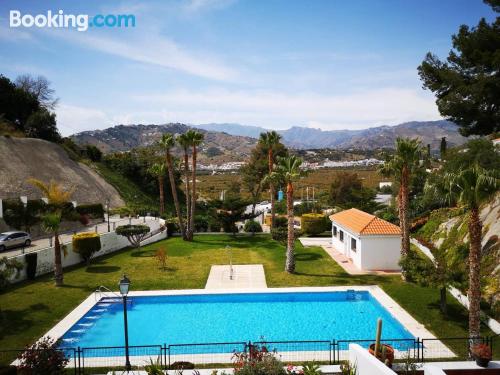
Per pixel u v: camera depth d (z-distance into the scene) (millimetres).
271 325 19016
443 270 18828
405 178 23422
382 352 12906
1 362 14500
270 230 41938
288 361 14656
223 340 17453
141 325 19109
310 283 24000
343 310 20812
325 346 16344
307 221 40812
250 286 23562
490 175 13992
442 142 50031
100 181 62969
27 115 71500
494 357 14203
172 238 40156
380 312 20375
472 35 29969
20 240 32781
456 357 14617
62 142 71688
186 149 39375
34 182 24547
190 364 14039
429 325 17609
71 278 25406
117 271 27062
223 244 36688
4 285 19797
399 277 25000
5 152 51594
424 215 37531
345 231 31062
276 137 40656
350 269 27141
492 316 17578
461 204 14742
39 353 12391
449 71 30875
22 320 18656
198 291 22625
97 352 15945
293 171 26078
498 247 21531
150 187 70938
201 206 69250
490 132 32906
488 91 28297
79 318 18906
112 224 44875
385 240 26938
